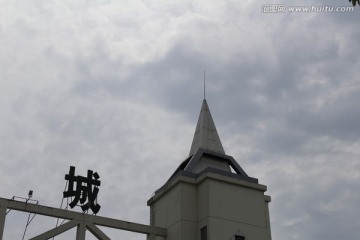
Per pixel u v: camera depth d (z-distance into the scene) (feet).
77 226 103.65
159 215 118.42
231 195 111.96
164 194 119.14
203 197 110.42
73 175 109.81
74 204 106.52
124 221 109.09
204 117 134.62
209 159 123.95
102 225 106.42
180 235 106.63
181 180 112.88
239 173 122.11
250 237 108.88
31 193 101.71
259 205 115.03
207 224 105.70
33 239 97.96
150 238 110.32
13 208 98.84
